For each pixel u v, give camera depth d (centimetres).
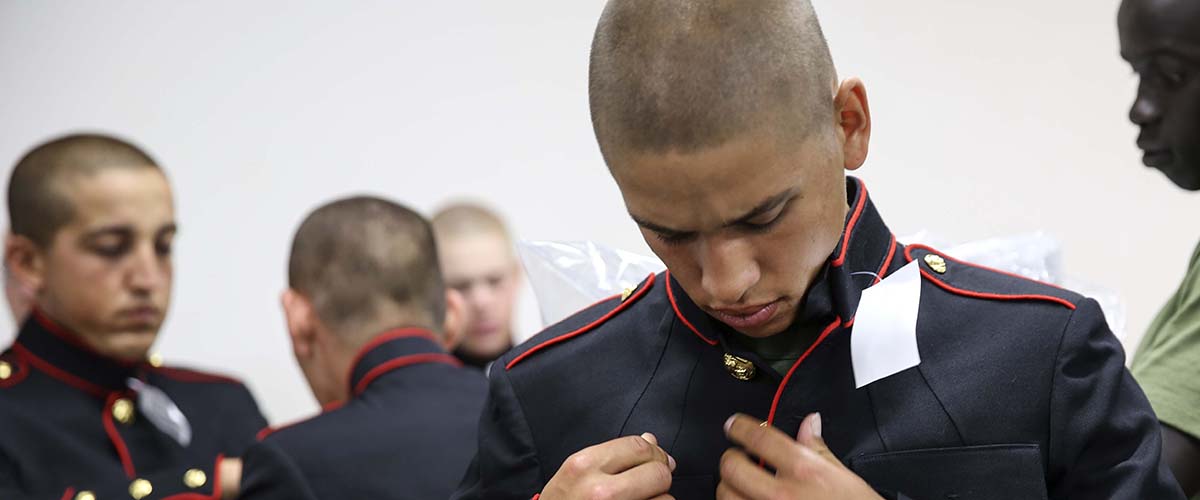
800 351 118
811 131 104
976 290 118
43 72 405
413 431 198
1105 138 349
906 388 112
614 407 121
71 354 242
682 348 121
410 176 400
